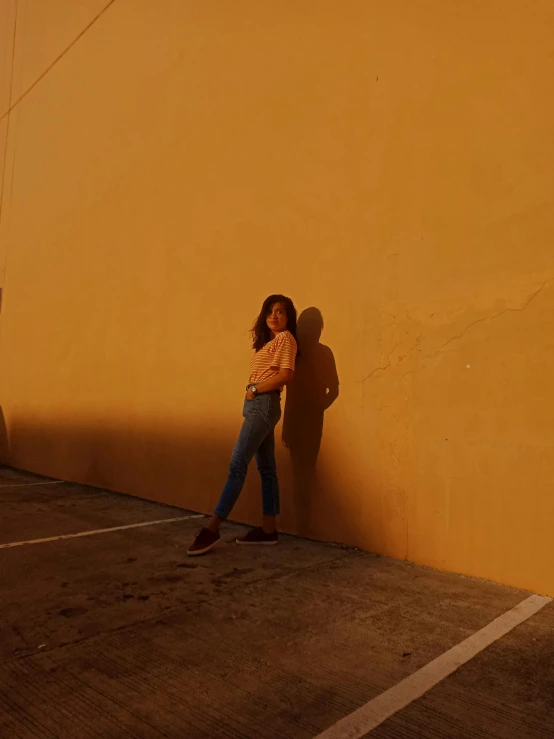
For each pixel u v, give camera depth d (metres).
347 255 3.85
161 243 5.53
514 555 2.92
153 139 5.77
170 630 2.36
